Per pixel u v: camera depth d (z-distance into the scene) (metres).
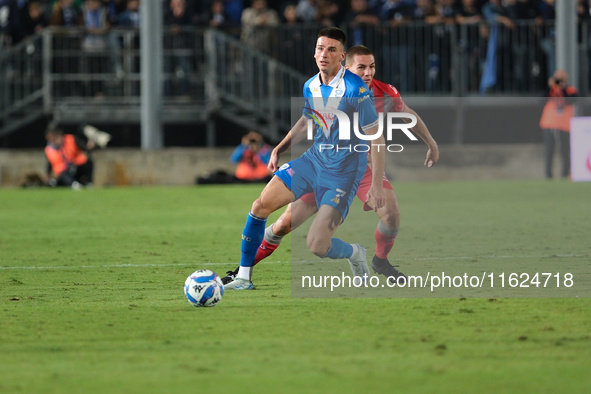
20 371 16.70
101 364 17.16
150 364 17.12
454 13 75.00
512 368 16.64
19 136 80.12
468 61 74.31
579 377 16.05
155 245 36.50
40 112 75.38
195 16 74.62
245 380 15.97
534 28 74.50
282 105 74.44
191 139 82.31
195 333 19.72
